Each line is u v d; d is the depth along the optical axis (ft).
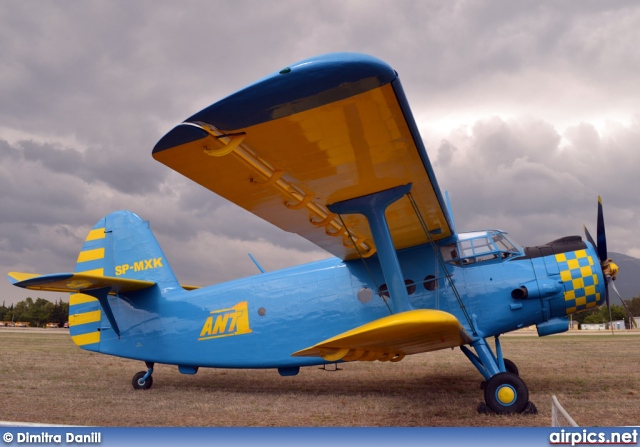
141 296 35.27
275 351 31.17
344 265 31.04
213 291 33.71
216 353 32.58
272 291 31.96
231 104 13.50
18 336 107.34
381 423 22.15
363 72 12.91
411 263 29.32
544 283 27.02
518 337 98.37
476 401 26.73
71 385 35.88
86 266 37.58
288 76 12.76
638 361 45.06
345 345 21.77
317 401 28.37
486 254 28.22
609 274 28.35
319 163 18.11
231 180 18.61
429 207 24.35
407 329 19.85
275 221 24.16
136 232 36.88
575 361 45.42
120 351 35.04
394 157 18.34
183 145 15.39
